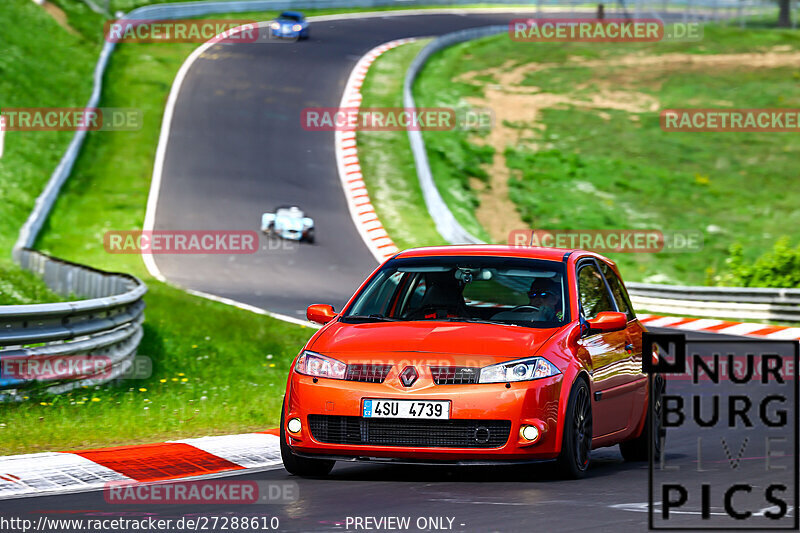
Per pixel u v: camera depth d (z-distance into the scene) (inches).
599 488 1043.9
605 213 6127.0
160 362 2129.7
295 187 6112.2
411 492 1023.0
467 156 6820.9
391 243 5349.4
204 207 5748.0
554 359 1088.2
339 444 1074.1
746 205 6314.0
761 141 7258.9
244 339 2615.7
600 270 1302.9
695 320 3713.1
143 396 1706.4
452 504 952.9
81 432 1378.0
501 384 1052.5
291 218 5319.9
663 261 5428.2
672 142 7229.3
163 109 7170.3
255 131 6953.7
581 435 1117.1
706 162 6924.2
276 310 3629.4
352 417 1068.5
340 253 5147.6
